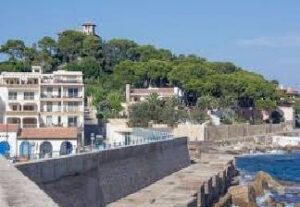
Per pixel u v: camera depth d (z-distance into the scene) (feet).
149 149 313.32
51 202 92.02
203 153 576.61
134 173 272.92
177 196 240.94
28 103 505.25
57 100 508.12
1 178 106.73
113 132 530.27
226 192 334.24
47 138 346.54
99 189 215.10
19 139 339.36
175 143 392.47
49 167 165.58
